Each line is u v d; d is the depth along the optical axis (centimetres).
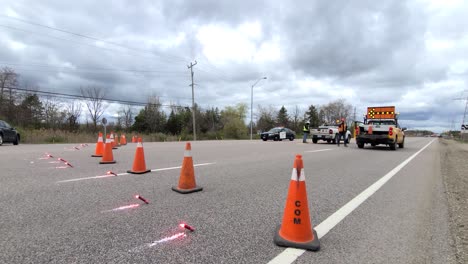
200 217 400
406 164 1055
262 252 298
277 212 432
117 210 419
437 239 346
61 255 278
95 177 648
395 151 1669
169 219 388
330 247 316
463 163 1194
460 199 545
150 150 1384
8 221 364
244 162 958
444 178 787
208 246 308
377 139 1697
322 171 829
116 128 5866
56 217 382
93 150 1309
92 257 276
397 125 1833
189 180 542
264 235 343
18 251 284
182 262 271
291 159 1077
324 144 2227
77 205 436
